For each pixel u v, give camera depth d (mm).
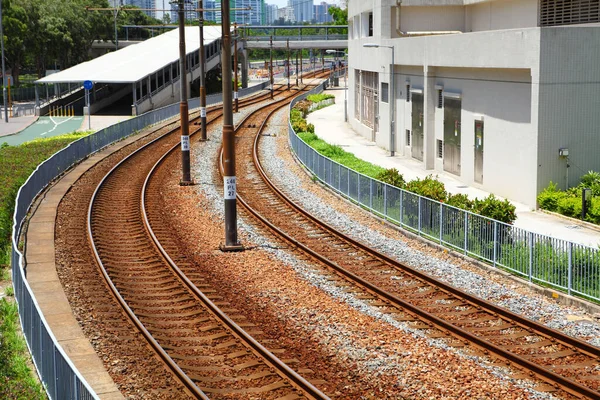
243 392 12250
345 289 18281
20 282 15844
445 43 34656
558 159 27531
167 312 16906
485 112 31844
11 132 58531
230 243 22719
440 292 17906
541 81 26812
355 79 58312
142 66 72375
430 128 37938
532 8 36031
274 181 34938
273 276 19594
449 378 12648
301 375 12828
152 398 12078
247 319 16188
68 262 21094
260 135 52375
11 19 87000
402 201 24953
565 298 17188
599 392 11992
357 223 26047
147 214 27625
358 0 54281
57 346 11391
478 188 32844
